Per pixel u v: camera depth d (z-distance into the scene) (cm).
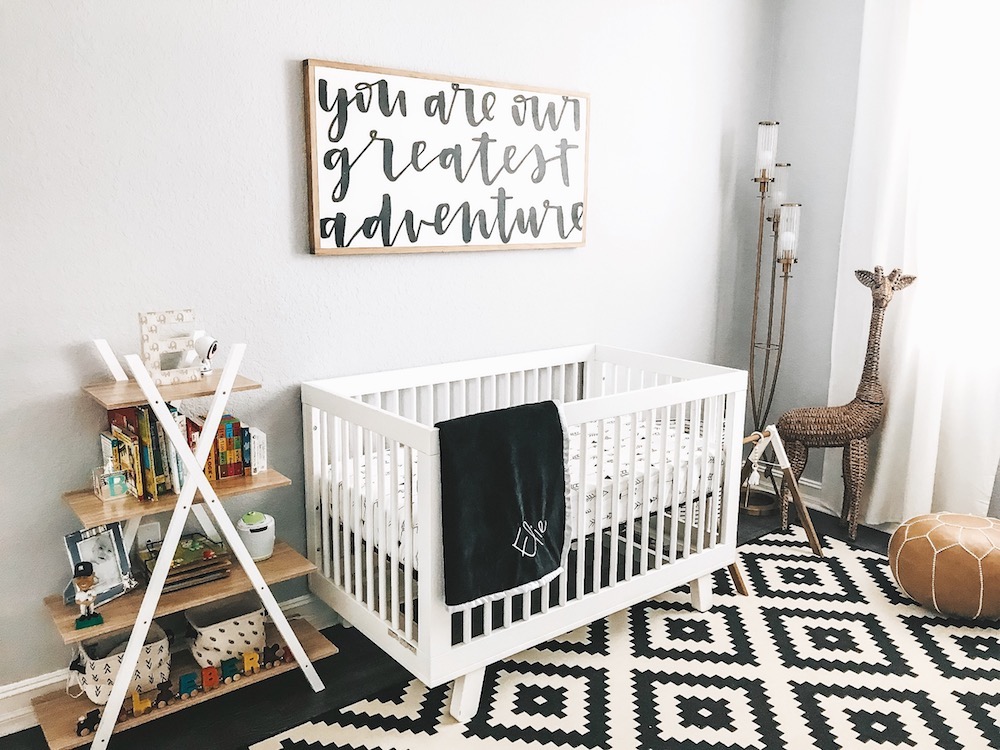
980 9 292
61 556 211
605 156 309
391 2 242
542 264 298
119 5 198
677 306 351
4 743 204
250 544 222
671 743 201
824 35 345
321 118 230
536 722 209
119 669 194
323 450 238
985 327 305
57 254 199
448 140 258
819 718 211
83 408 208
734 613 269
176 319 200
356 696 220
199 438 195
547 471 208
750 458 328
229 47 216
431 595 194
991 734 206
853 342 342
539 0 277
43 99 191
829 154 349
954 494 322
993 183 297
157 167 210
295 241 236
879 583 291
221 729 205
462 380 276
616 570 240
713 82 342
